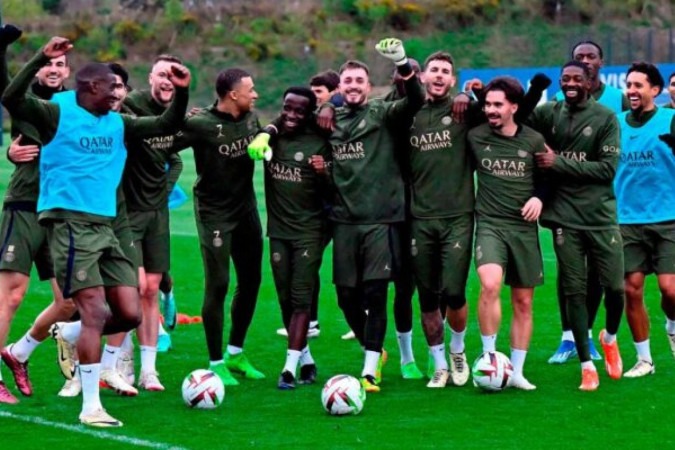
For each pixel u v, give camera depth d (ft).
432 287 46.09
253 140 46.19
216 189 46.68
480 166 44.83
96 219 40.01
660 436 38.19
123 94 46.62
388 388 46.21
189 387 42.39
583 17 235.20
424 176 45.42
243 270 48.21
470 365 51.19
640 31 223.71
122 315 41.19
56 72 45.21
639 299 48.08
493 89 43.96
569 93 45.21
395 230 45.83
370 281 45.52
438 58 44.91
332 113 45.83
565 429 39.09
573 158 45.65
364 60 223.10
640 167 48.75
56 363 50.88
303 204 46.21
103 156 40.19
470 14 235.20
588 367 45.70
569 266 45.34
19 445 37.14
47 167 39.86
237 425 39.86
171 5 238.27
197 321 62.13
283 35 232.94
